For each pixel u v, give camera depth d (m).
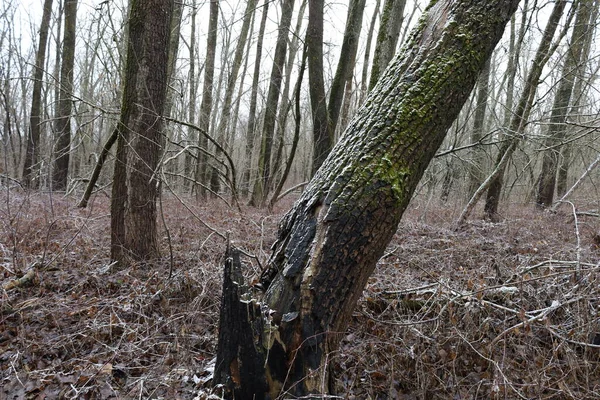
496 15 2.31
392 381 2.79
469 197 10.55
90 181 6.92
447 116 2.25
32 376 2.92
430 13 2.40
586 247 4.74
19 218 5.38
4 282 4.17
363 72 14.50
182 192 11.13
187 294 4.09
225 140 14.36
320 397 2.06
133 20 4.50
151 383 2.88
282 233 2.34
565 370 2.87
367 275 2.24
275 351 2.07
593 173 9.82
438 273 4.34
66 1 12.43
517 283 3.44
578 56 8.18
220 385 2.20
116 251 4.74
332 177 2.21
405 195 2.18
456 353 2.88
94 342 3.38
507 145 7.98
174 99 9.37
